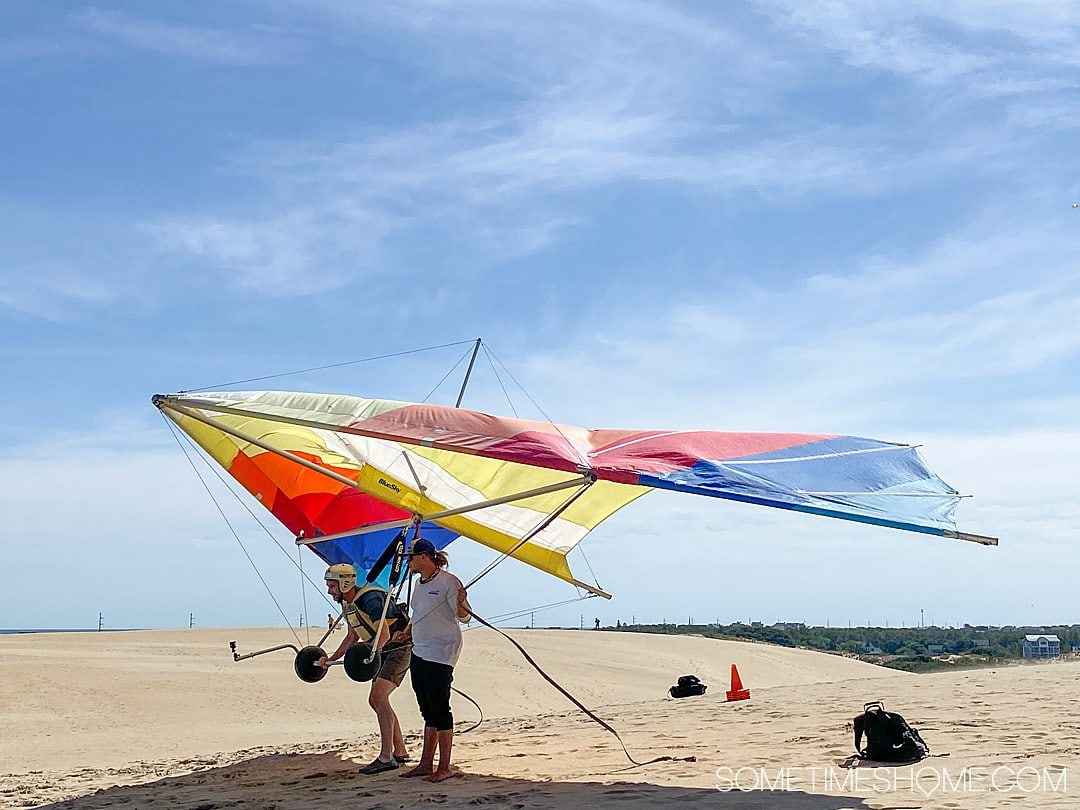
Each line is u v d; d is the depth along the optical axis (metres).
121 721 19.80
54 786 9.91
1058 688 12.15
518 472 9.95
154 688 23.95
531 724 12.68
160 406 9.38
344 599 8.64
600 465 7.84
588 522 10.26
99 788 9.45
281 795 7.66
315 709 22.70
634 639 44.16
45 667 25.95
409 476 9.80
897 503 8.02
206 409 8.95
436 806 6.61
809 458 9.00
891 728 7.62
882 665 50.03
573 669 33.19
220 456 10.34
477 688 27.62
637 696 28.67
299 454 10.25
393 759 8.52
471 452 7.92
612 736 10.27
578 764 8.33
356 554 10.89
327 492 10.75
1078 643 61.47
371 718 21.83
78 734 17.94
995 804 5.74
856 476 8.73
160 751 15.43
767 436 9.68
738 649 44.62
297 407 8.77
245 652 32.62
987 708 10.54
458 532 9.99
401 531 10.95
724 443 9.19
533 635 43.25
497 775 7.89
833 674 41.69
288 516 10.78
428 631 7.84
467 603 8.03
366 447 9.80
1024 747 7.77
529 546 10.29
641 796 6.61
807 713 11.16
